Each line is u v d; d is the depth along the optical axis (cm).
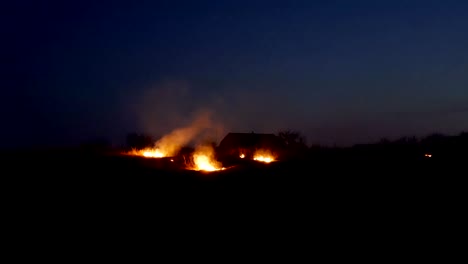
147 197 1164
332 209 1075
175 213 1019
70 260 684
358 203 1138
